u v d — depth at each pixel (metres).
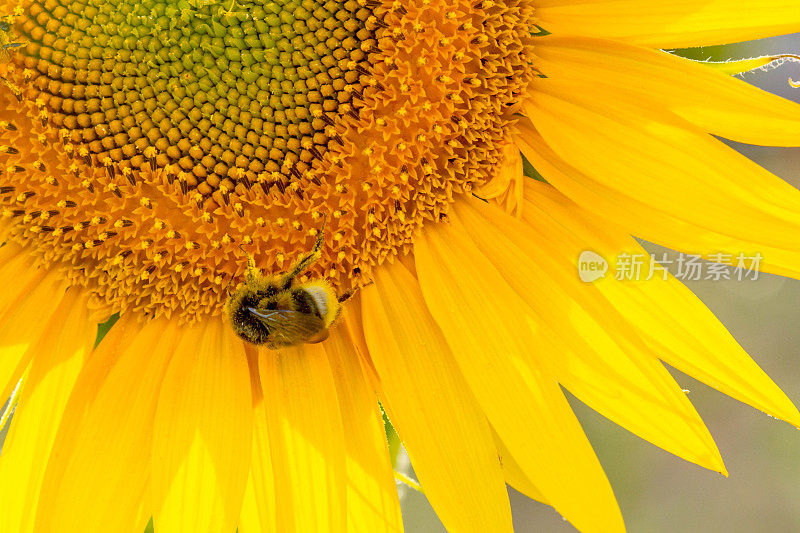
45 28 0.25
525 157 0.25
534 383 0.24
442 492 0.24
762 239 0.23
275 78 0.25
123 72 0.25
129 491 0.25
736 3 0.23
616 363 0.24
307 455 0.25
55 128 0.25
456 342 0.25
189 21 0.25
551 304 0.25
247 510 0.25
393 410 0.25
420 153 0.25
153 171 0.25
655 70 0.24
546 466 0.24
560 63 0.24
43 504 0.25
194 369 0.25
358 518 0.25
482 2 0.24
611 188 0.24
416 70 0.25
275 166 0.25
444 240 0.25
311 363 0.25
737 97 0.23
